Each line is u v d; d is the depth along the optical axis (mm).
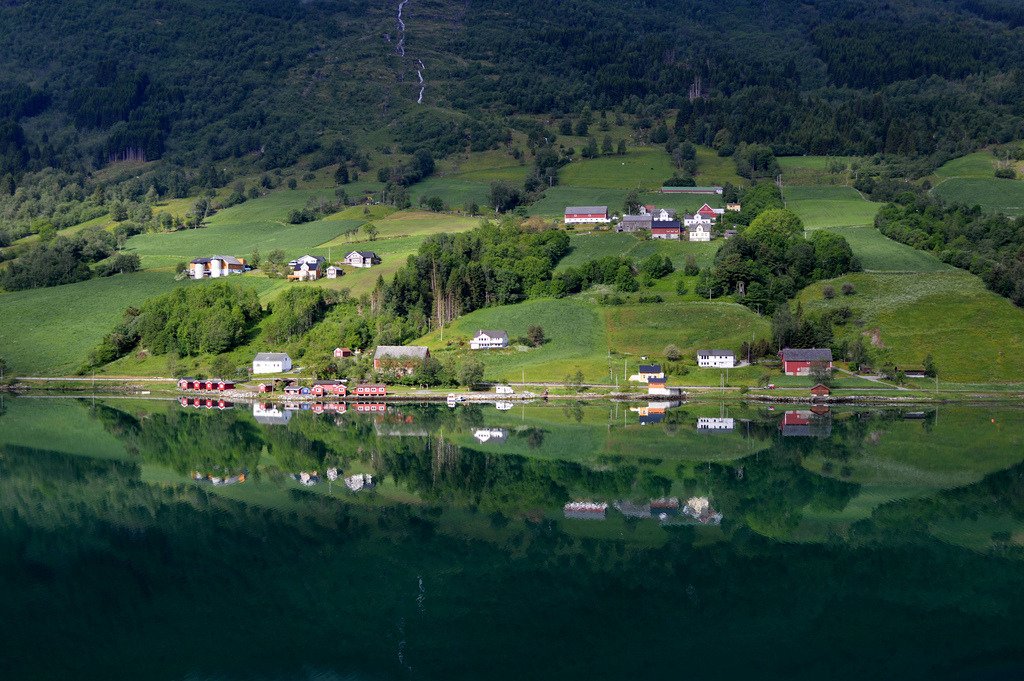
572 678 84750
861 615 95125
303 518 125188
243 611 98688
